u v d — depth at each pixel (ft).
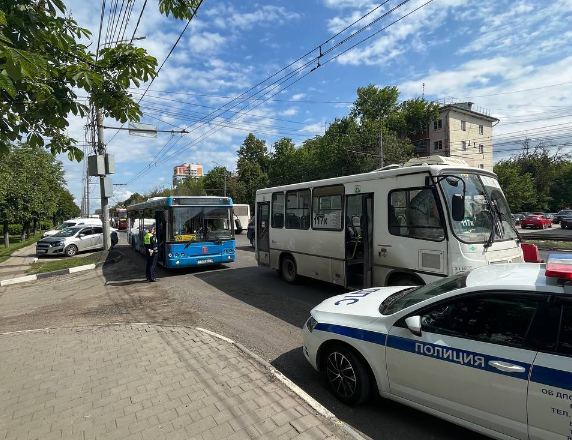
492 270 11.12
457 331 9.46
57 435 9.66
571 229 105.19
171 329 18.69
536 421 7.84
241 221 115.55
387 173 21.48
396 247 20.81
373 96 163.53
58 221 222.07
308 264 28.71
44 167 112.47
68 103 12.67
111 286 33.94
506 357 8.36
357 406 11.64
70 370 13.83
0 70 7.92
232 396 11.50
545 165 186.91
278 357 15.66
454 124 161.38
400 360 10.25
